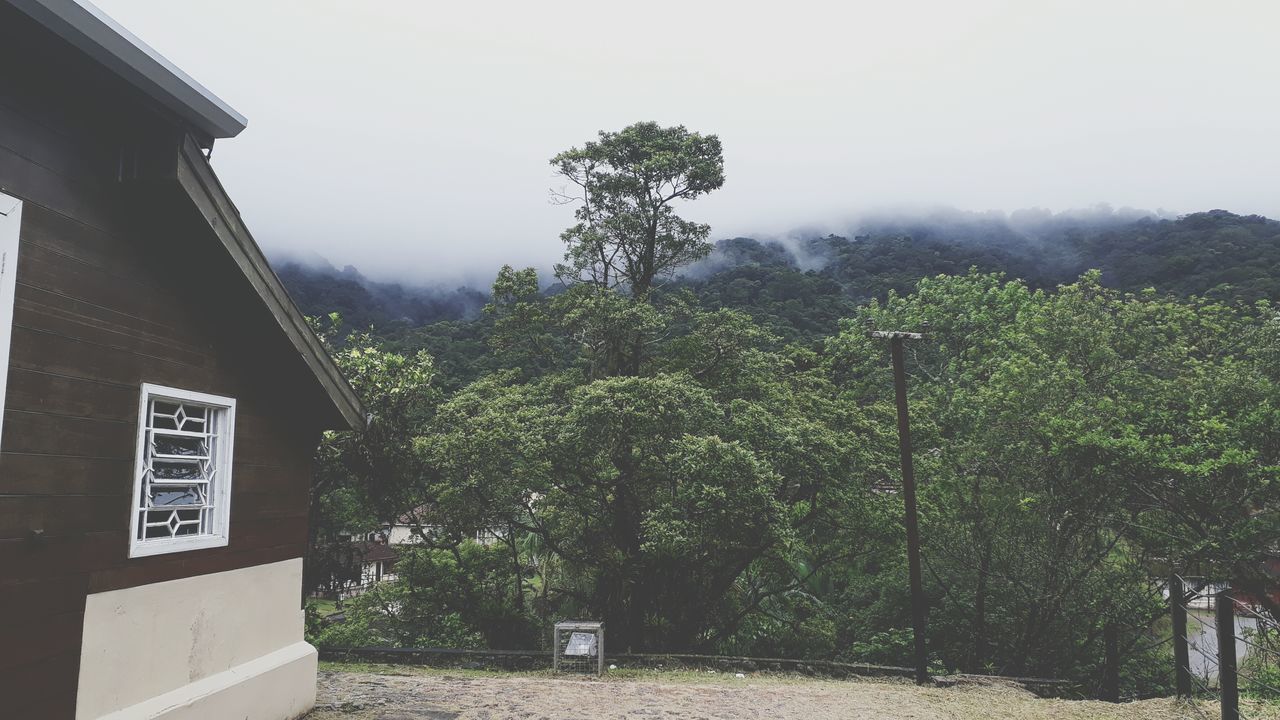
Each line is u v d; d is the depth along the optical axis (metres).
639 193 20.67
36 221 3.91
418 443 14.27
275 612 6.13
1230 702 6.19
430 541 18.83
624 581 16.52
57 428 3.99
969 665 17.97
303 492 6.68
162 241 4.88
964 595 18.30
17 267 3.77
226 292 5.49
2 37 3.71
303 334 6.05
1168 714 7.60
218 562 5.39
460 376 29.59
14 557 3.69
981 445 17.25
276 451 6.24
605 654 11.41
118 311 4.48
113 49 3.72
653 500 15.79
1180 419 15.24
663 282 22.14
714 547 14.74
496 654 10.84
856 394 26.67
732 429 15.32
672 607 17.58
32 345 3.85
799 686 9.95
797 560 19.56
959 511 17.33
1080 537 16.39
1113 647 14.90
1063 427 15.02
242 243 5.19
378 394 13.40
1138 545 16.69
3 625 3.62
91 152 4.31
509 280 19.16
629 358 19.06
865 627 20.69
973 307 27.20
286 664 6.12
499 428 14.49
